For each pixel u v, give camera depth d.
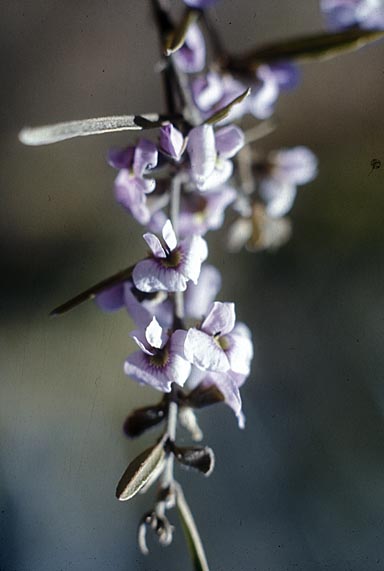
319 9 0.45
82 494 0.47
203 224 0.28
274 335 0.51
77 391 0.47
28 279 0.50
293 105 0.52
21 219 0.50
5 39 0.48
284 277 0.52
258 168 0.31
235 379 0.25
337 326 0.51
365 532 0.48
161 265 0.24
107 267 0.50
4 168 0.50
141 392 0.47
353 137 0.53
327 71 0.51
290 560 0.48
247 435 0.49
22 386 0.47
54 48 0.48
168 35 0.28
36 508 0.47
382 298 0.51
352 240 0.52
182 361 0.24
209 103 0.28
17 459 0.47
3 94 0.49
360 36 0.28
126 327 0.47
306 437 0.50
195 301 0.28
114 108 0.49
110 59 0.48
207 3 0.28
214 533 0.47
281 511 0.48
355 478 0.49
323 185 0.53
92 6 0.47
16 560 0.45
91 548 0.46
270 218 0.31
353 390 0.50
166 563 0.46
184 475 0.48
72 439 0.47
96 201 0.50
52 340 0.48
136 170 0.25
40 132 0.23
